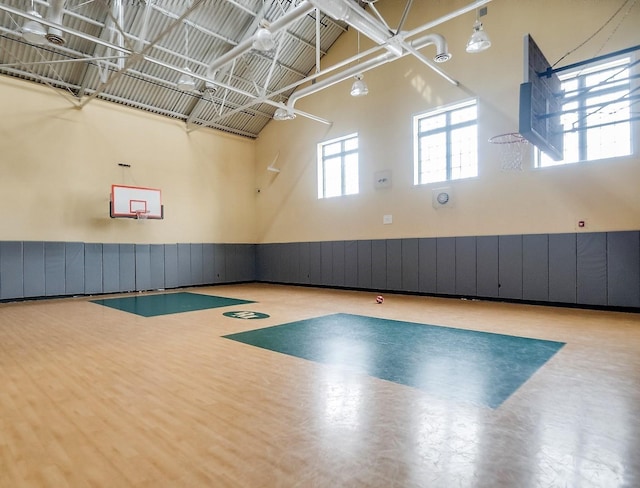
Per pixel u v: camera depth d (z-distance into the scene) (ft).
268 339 14.97
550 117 17.54
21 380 10.54
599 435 7.22
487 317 19.35
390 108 29.66
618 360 11.95
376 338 15.05
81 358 12.57
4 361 12.35
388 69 29.78
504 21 24.06
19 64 24.41
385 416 8.08
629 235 20.03
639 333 15.60
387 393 9.37
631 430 7.40
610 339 14.61
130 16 24.85
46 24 18.90
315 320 18.84
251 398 9.13
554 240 22.35
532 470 6.07
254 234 40.55
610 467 6.16
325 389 9.68
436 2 26.99
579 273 21.56
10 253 25.89
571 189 21.80
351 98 32.17
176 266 34.32
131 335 15.81
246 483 5.75
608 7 20.67
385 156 29.94
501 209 24.27
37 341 14.96
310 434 7.31
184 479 5.88
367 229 31.12
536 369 11.15
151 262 32.76
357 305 23.86
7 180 25.94
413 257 28.30
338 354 12.84
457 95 26.04
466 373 10.85
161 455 6.61
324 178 34.91
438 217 27.09
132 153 31.76
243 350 13.38
